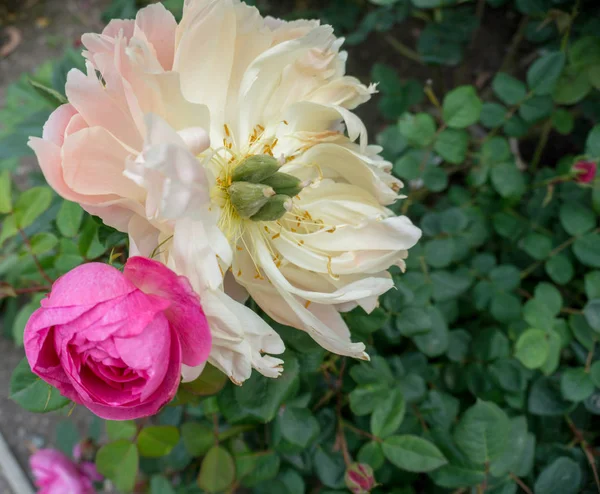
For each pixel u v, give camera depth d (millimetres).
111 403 231
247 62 280
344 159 288
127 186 245
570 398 401
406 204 501
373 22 576
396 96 521
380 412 379
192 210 231
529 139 615
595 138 428
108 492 582
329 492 408
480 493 376
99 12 770
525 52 660
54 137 249
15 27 773
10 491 617
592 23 518
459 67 667
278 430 391
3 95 738
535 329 415
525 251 507
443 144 457
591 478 414
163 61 266
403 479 428
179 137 230
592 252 439
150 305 228
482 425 355
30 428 631
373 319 373
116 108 244
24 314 418
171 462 463
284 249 288
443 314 470
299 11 673
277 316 288
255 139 287
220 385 311
